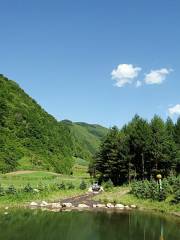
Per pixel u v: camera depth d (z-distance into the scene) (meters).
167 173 120.12
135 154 122.75
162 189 77.06
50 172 161.62
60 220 60.25
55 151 197.62
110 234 50.47
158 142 120.62
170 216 65.12
